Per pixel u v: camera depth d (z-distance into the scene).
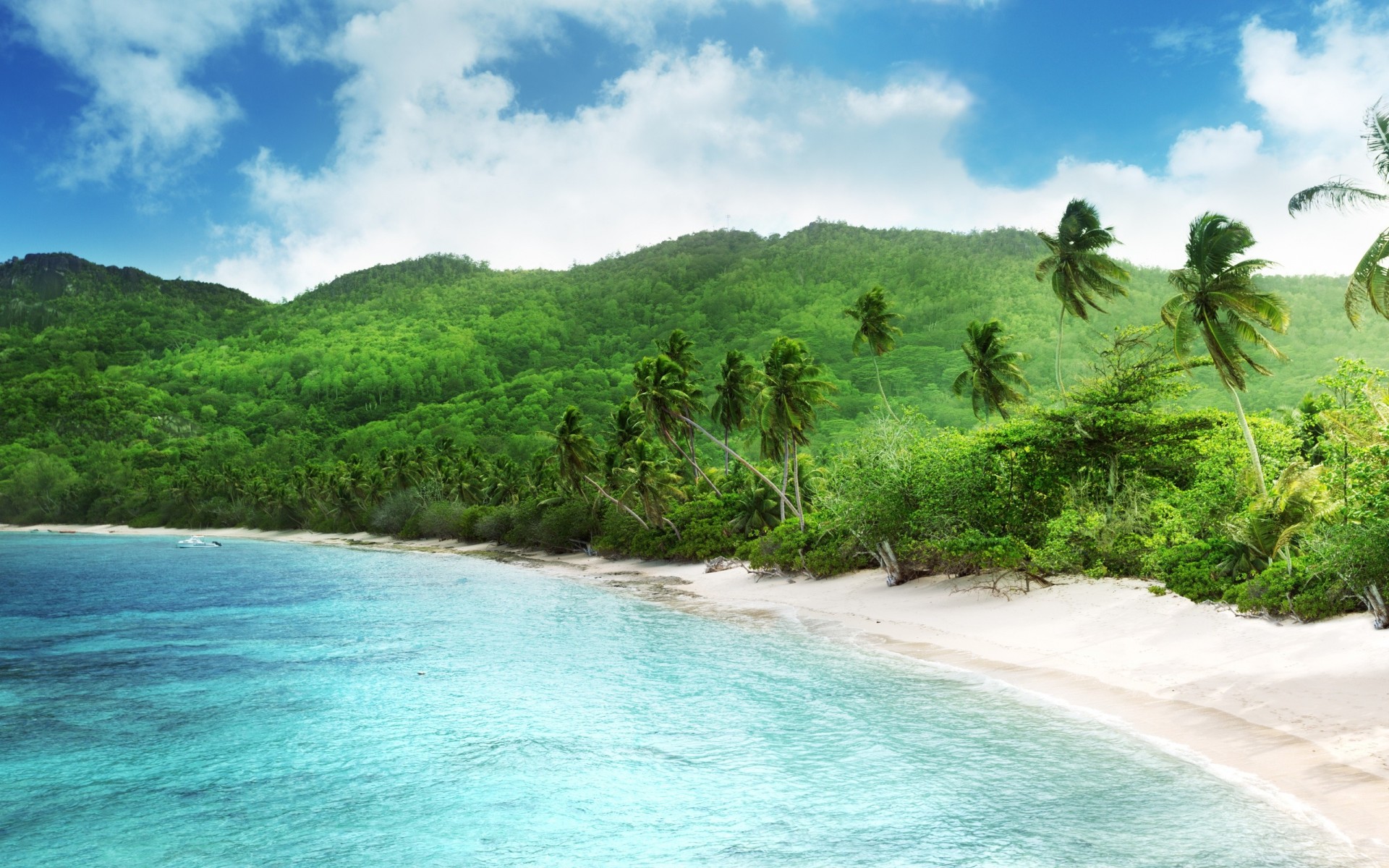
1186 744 22.38
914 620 42.81
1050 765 21.56
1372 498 29.42
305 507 164.25
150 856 18.41
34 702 32.12
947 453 49.56
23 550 124.44
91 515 193.75
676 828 19.03
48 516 197.50
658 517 82.81
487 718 28.73
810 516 63.03
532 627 48.41
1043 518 49.66
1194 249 41.25
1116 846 16.91
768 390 68.75
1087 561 43.66
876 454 51.31
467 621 51.44
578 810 20.31
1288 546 33.81
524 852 18.08
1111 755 22.03
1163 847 16.66
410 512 138.25
